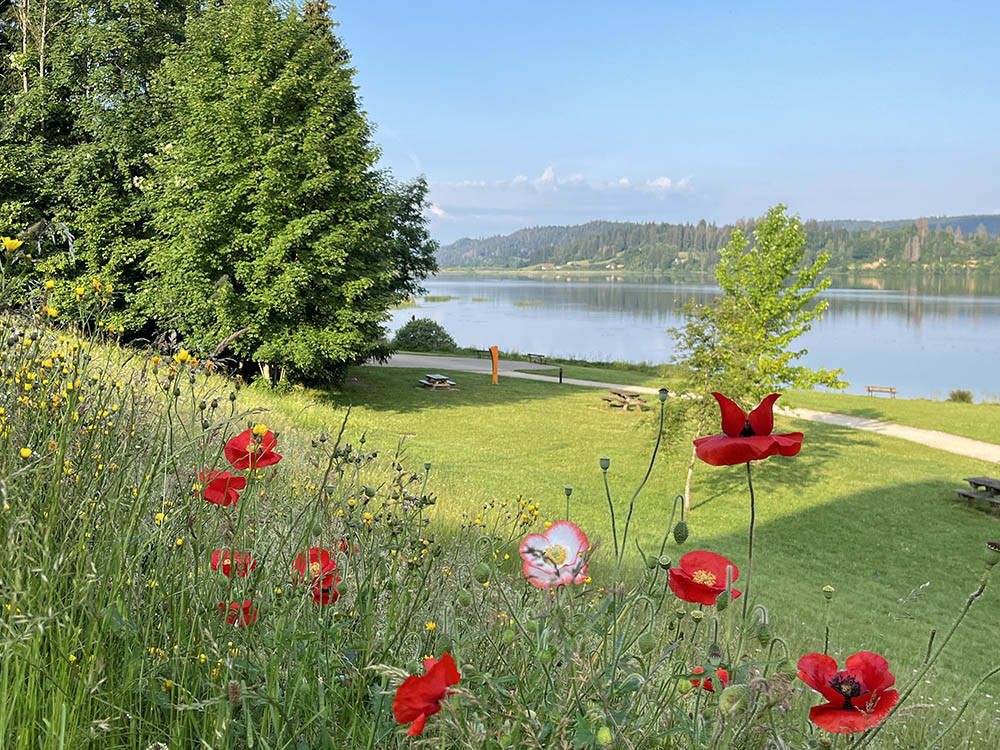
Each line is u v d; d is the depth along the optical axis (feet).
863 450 90.33
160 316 79.46
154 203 81.71
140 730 4.97
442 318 354.13
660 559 5.41
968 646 36.01
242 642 5.69
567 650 5.16
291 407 58.65
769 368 75.66
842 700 4.79
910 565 52.08
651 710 5.33
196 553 5.93
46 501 5.74
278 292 78.54
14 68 94.63
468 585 6.66
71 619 4.94
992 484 65.92
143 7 87.66
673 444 63.93
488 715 4.58
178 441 7.49
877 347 251.60
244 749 5.18
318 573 6.34
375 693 5.32
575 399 116.78
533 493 58.44
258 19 84.38
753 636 5.13
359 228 84.94
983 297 573.74
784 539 56.59
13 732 4.44
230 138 80.12
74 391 7.01
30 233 8.89
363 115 90.99
